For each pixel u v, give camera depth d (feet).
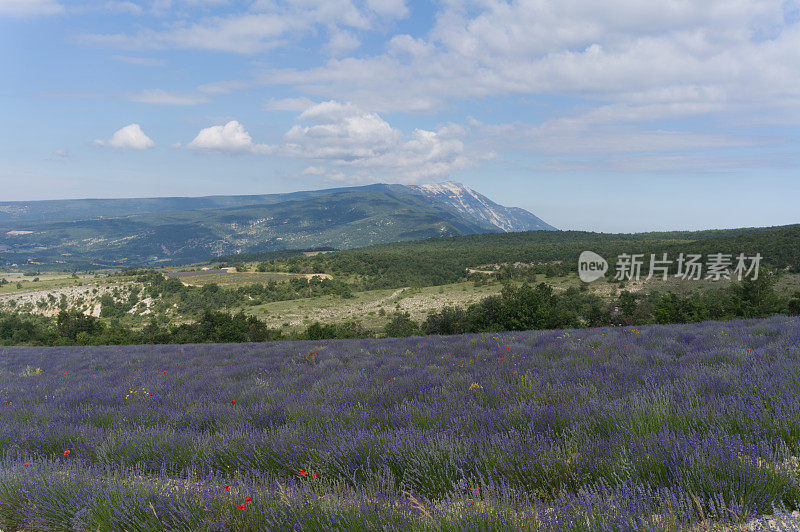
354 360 41.06
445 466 11.42
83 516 11.05
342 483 11.89
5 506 12.09
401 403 20.42
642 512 7.92
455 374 26.45
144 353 66.90
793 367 18.07
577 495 9.20
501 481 10.36
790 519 7.45
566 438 12.57
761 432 10.85
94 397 30.53
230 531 9.72
